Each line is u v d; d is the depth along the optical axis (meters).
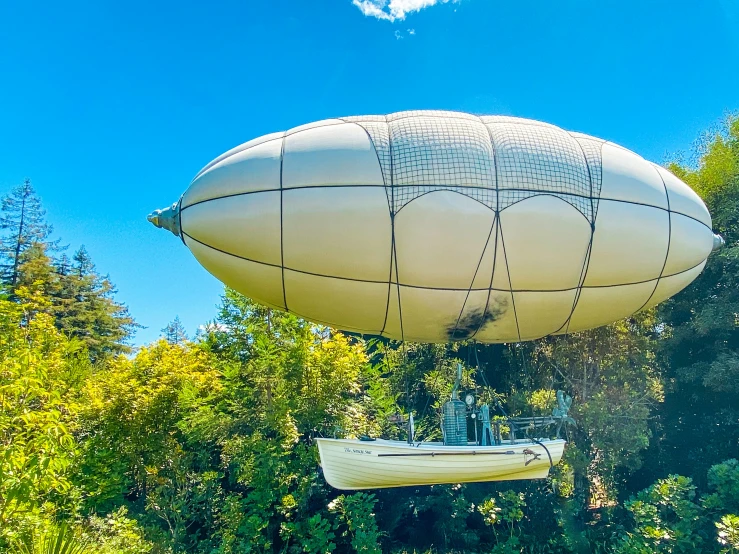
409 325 7.41
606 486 13.08
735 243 13.16
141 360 14.45
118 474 12.59
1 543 7.01
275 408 12.91
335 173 6.42
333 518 13.18
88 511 11.91
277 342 14.32
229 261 7.02
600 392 13.41
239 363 15.09
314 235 6.46
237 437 13.39
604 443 12.77
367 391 15.37
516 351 15.73
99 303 37.22
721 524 9.09
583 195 6.97
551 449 7.18
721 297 13.22
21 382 7.61
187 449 14.56
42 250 34.06
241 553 11.22
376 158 6.49
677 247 7.73
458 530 13.80
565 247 6.86
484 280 6.81
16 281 32.38
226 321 15.73
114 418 12.85
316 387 13.27
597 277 7.29
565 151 7.08
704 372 13.02
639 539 10.21
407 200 6.36
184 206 7.20
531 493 13.68
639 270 7.52
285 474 12.38
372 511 13.83
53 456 7.14
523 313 7.37
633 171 7.50
